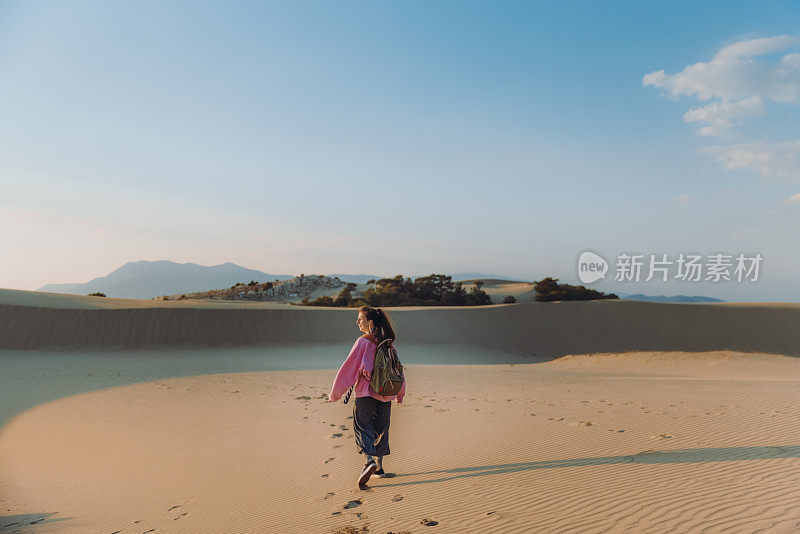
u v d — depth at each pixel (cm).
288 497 536
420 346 4412
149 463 796
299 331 4569
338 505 479
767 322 4881
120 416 1195
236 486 610
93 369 2480
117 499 638
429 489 489
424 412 988
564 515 376
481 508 413
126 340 4106
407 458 644
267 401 1280
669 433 654
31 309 4341
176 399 1394
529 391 1362
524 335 4909
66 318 4291
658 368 2741
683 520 339
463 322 5122
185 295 11212
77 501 655
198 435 937
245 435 898
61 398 1553
